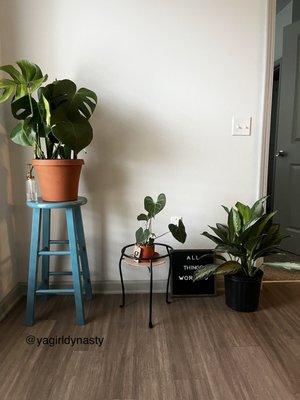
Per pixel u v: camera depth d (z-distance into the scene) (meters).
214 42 1.84
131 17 1.80
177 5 1.80
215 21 1.82
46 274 1.86
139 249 1.72
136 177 1.95
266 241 1.75
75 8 1.79
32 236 1.61
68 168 1.57
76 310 1.65
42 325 1.65
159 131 1.91
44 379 1.26
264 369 1.32
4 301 1.79
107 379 1.26
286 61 2.66
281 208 2.83
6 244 1.85
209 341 1.52
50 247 1.93
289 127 2.71
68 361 1.37
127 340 1.52
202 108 1.90
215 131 1.92
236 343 1.50
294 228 2.76
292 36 2.60
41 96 1.44
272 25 1.83
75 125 1.48
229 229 1.72
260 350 1.45
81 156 1.91
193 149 1.94
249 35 1.84
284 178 2.78
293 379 1.26
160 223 2.00
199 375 1.29
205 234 1.79
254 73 1.88
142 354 1.42
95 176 1.93
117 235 2.00
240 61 1.86
